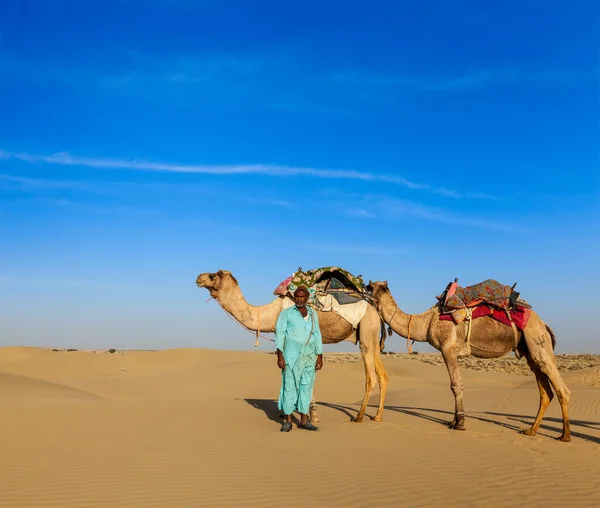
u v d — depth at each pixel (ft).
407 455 28.48
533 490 22.43
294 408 35.70
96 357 178.40
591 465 27.55
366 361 40.45
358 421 40.24
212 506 19.60
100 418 38.17
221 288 39.93
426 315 39.70
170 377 127.24
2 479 22.90
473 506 20.03
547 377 37.45
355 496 20.95
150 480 22.80
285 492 21.31
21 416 37.45
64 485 22.07
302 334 35.63
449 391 95.96
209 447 29.12
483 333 37.37
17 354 179.83
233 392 116.16
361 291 40.29
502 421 44.78
